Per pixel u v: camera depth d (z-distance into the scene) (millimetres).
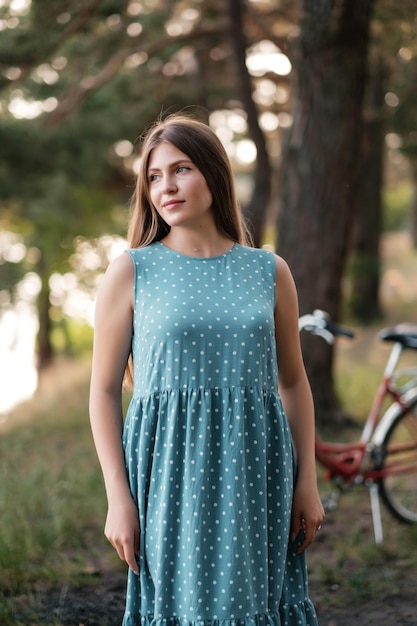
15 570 3664
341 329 4176
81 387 11531
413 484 4699
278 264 2279
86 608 3404
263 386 2152
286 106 12961
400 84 8750
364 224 15172
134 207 2359
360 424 6637
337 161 6117
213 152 2219
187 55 13047
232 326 2109
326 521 4504
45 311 19094
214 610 2062
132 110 13484
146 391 2123
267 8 11391
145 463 2115
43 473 5324
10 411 10344
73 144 13023
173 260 2197
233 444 2082
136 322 2160
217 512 2084
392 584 3639
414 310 16344
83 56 9836
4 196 13336
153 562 2119
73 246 17047
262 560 2129
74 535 4273
